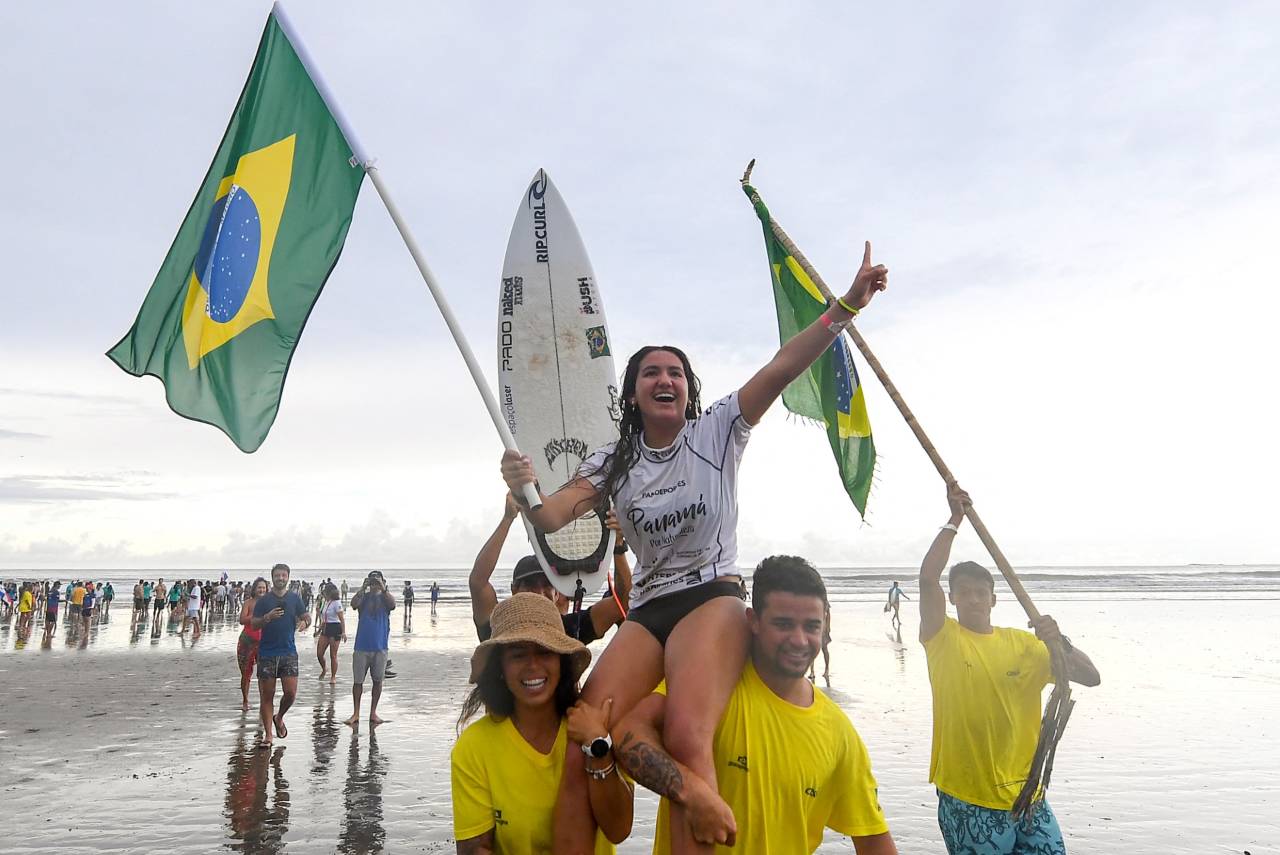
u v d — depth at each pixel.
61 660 20.39
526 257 4.90
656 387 2.93
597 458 3.17
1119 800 7.85
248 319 4.11
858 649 21.69
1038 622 4.18
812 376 4.78
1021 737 4.30
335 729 11.25
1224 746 10.20
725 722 2.67
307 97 4.19
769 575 2.69
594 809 2.56
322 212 4.10
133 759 9.48
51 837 6.74
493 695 2.83
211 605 34.53
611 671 2.73
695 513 2.82
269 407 4.07
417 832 6.86
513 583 4.24
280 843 6.61
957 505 4.43
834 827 2.79
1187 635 26.97
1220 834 6.82
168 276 4.19
